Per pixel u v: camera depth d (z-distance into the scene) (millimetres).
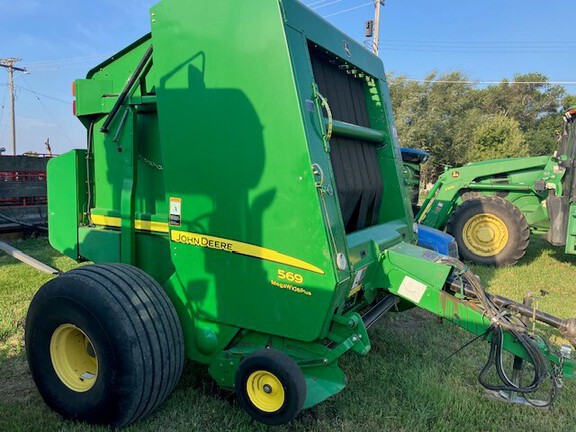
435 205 8039
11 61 34375
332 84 3066
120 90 3129
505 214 7016
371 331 4086
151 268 3016
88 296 2309
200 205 2527
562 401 2979
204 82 2438
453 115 35531
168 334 2430
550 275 6598
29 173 8148
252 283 2424
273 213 2307
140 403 2322
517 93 46938
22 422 2523
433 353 3672
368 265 2682
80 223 3438
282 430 2512
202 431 2482
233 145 2381
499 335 2531
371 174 3426
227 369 2533
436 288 2691
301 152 2205
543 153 42969
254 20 2268
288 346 2443
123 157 3043
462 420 2729
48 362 2570
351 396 2910
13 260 6305
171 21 2514
